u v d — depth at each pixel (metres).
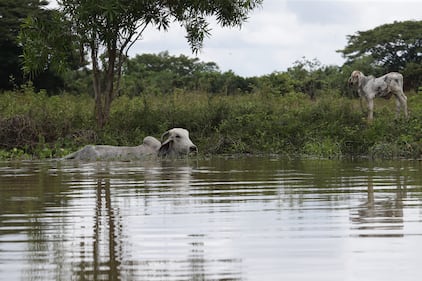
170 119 31.88
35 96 38.12
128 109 33.75
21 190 15.88
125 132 30.67
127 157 25.16
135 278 8.48
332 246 9.70
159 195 14.63
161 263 9.06
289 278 8.34
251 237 10.32
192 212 12.44
